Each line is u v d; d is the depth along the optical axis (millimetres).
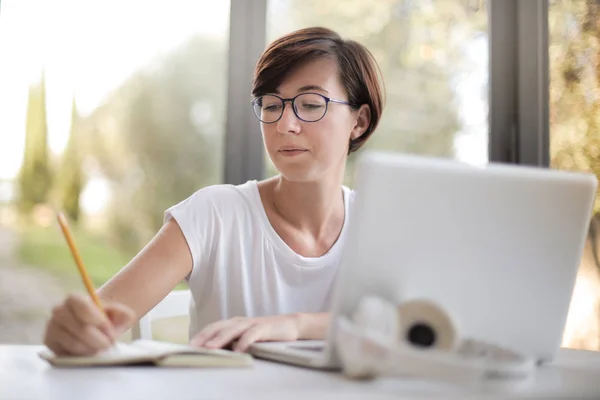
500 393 690
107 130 2412
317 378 740
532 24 2232
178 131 2361
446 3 2328
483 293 816
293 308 1349
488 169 791
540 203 820
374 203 744
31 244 2424
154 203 2373
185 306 1403
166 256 1229
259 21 2230
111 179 2410
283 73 1227
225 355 818
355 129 1378
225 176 2213
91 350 806
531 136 2217
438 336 763
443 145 2303
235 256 1336
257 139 2213
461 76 2314
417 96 2309
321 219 1354
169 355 793
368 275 762
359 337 714
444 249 784
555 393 700
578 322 2115
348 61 1285
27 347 984
